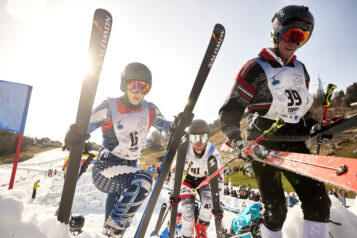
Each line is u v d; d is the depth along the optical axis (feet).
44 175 90.27
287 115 5.23
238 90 5.31
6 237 3.20
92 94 4.07
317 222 4.52
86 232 4.20
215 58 5.33
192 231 9.36
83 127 3.91
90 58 4.18
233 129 4.96
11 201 3.46
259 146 4.41
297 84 5.32
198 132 9.77
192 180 10.57
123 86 6.94
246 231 9.53
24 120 6.44
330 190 37.91
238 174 86.43
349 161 2.69
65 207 3.78
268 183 5.16
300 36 5.14
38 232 3.43
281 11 5.32
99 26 4.35
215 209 9.29
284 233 7.20
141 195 6.08
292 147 5.29
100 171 6.91
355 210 8.27
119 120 6.94
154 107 7.75
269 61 5.36
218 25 5.36
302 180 4.80
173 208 7.33
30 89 6.76
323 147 90.58
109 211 7.50
